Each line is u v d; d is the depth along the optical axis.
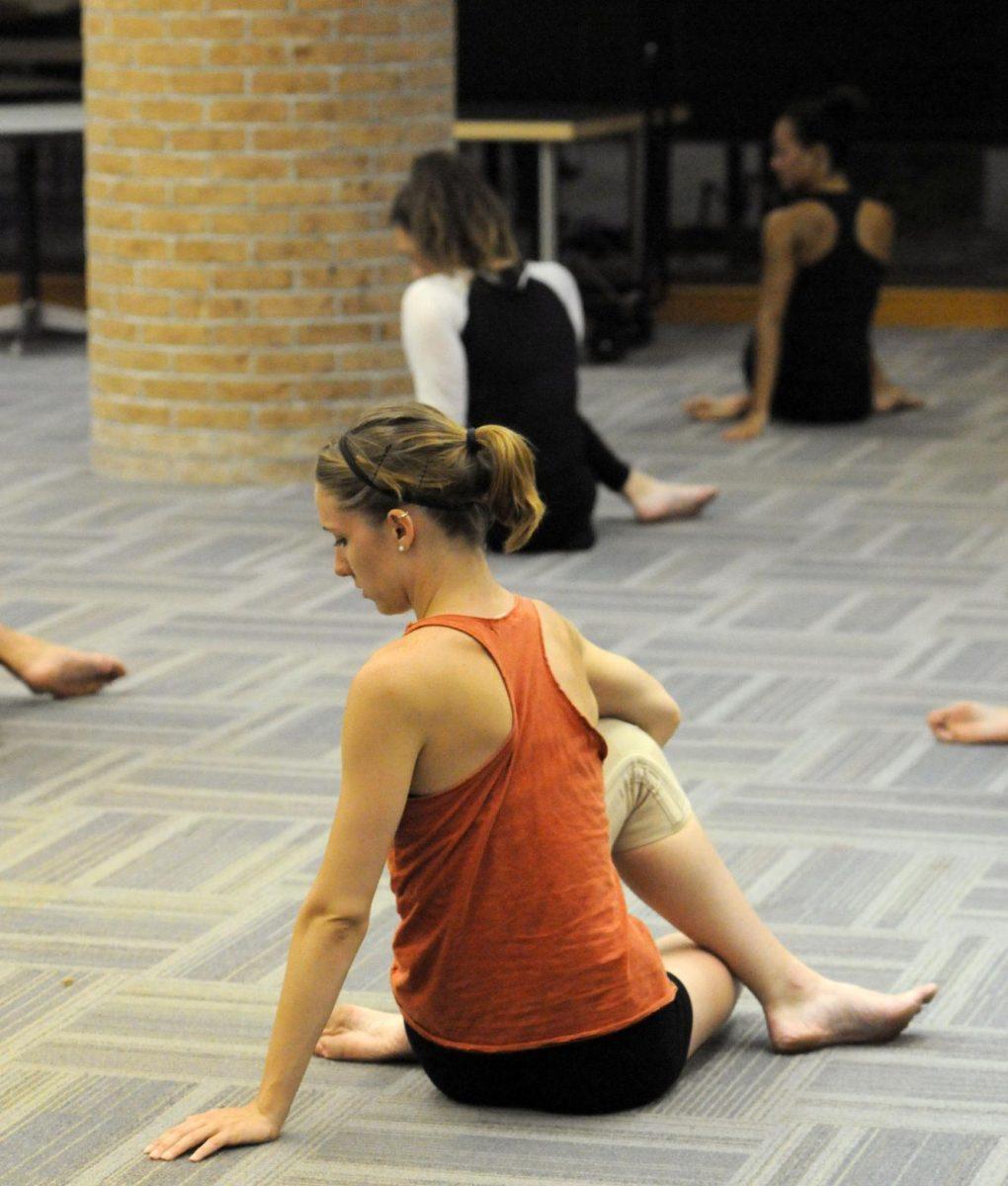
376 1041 3.98
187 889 4.86
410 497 3.50
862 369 10.48
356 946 3.56
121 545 8.25
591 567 7.82
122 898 4.80
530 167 13.72
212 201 9.13
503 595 3.64
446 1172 3.55
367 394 9.41
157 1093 3.88
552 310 7.94
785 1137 3.67
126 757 5.78
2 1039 4.10
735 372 12.10
